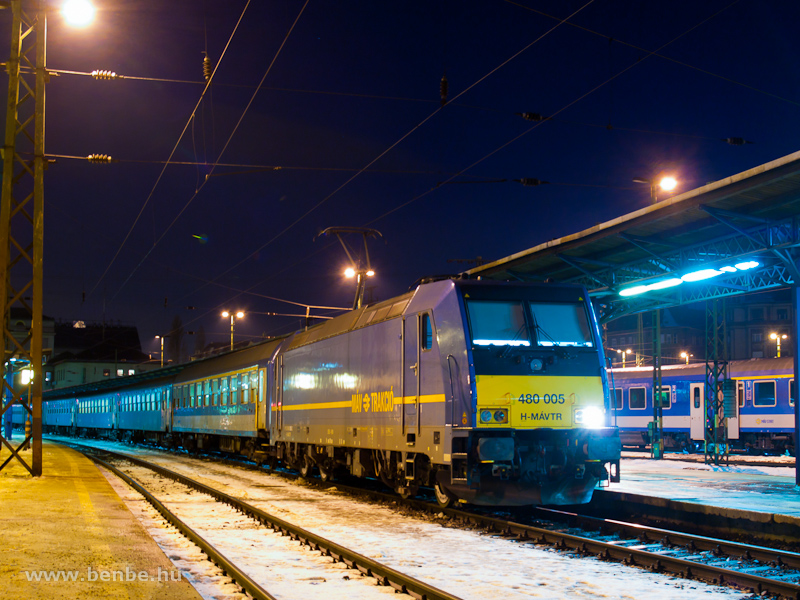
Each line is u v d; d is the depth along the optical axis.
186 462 27.80
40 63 17.12
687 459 26.34
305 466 19.73
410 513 12.86
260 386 23.23
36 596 6.23
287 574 8.22
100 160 17.44
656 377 26.53
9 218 17.02
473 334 12.01
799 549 9.93
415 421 13.07
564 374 12.23
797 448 15.22
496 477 11.70
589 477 12.20
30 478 17.11
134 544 8.84
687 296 19.28
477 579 7.96
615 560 8.89
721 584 7.71
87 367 96.75
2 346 17.14
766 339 83.81
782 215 14.68
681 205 14.22
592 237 16.42
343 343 16.84
